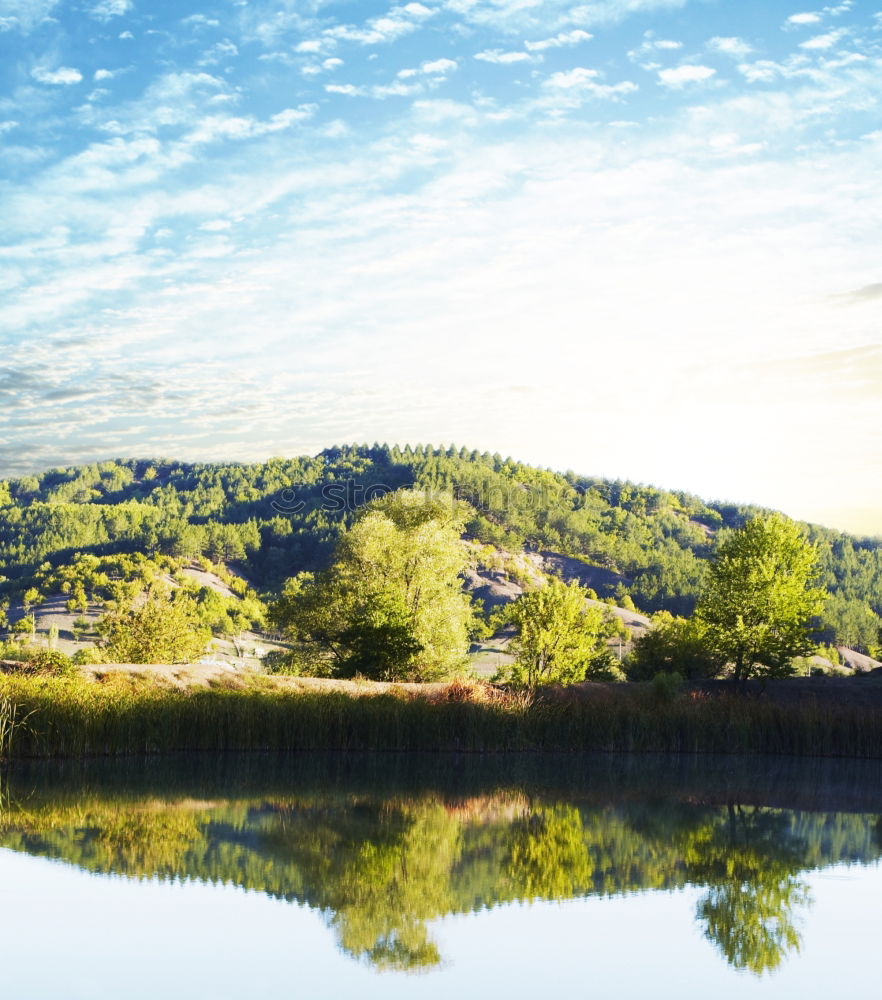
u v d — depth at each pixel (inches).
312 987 264.7
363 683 1090.1
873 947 306.3
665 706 946.1
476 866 410.0
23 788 599.2
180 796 576.7
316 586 1653.5
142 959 284.5
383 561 1622.8
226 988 262.1
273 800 571.2
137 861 404.2
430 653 1530.5
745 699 1010.7
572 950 300.2
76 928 312.8
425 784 657.6
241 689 995.3
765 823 526.9
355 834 471.2
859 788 682.2
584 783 681.0
